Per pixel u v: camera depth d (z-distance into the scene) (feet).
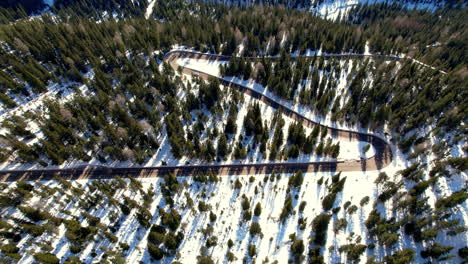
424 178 218.59
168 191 203.31
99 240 177.27
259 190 217.77
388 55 410.72
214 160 241.76
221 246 181.57
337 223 185.16
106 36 374.02
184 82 335.88
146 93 286.25
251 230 181.16
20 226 171.53
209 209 197.88
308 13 553.64
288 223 194.39
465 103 255.29
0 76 265.13
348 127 277.85
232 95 299.17
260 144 251.19
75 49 326.44
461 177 212.64
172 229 182.29
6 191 206.59
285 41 417.28
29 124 251.60
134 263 170.19
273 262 165.48
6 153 218.59
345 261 172.14
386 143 258.37
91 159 233.76
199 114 274.57
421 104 262.47
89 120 240.94
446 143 238.27
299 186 218.79
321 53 412.16
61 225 182.50
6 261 160.45
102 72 302.04
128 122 246.47
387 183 206.39
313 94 314.14
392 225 171.63
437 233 179.32
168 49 398.42
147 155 240.12
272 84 319.06
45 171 223.92
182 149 240.94
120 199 204.44
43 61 323.37
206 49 402.72
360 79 314.14
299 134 241.55
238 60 355.77
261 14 500.33
